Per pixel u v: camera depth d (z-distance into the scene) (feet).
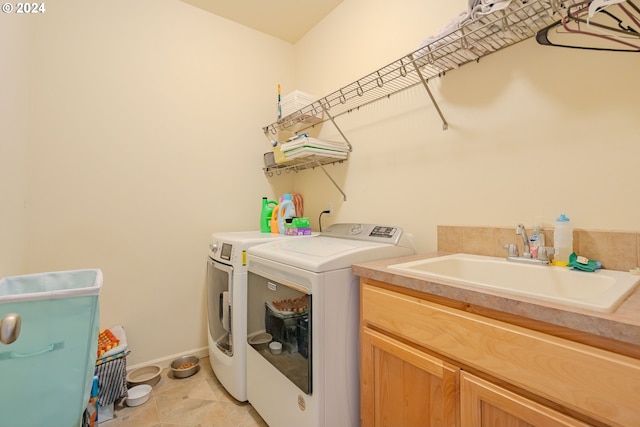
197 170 7.19
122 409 5.19
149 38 6.57
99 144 5.98
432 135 5.13
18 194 4.64
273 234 6.63
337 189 7.24
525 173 3.99
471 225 4.58
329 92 7.53
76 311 2.79
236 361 5.23
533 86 3.91
